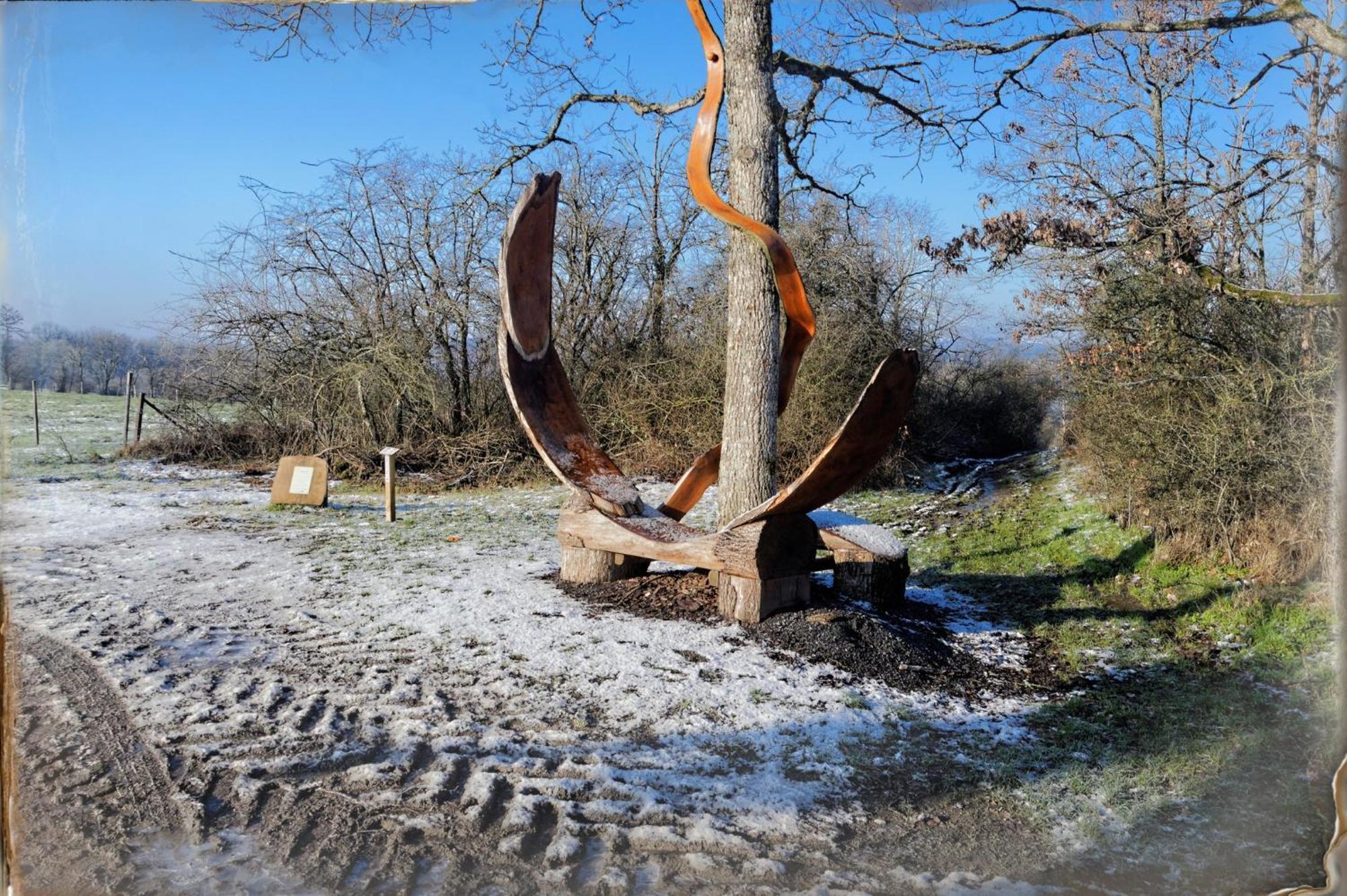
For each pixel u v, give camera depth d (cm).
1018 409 1991
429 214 1789
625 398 1794
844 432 623
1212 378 950
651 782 460
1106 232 858
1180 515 975
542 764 472
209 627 685
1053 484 1473
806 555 712
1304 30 693
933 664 666
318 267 1825
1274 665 693
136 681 562
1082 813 456
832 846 412
